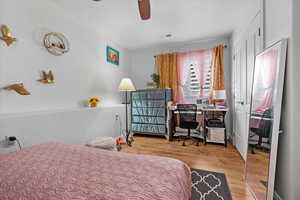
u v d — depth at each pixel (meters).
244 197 1.51
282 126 1.38
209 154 2.62
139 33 3.15
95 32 2.93
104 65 3.20
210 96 3.46
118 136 3.43
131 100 3.91
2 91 1.61
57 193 0.72
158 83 3.81
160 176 0.88
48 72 2.06
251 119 1.83
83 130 2.47
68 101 2.36
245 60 2.32
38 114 1.82
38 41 1.94
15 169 0.97
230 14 2.42
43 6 1.99
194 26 2.85
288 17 1.27
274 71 1.41
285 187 1.33
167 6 2.19
